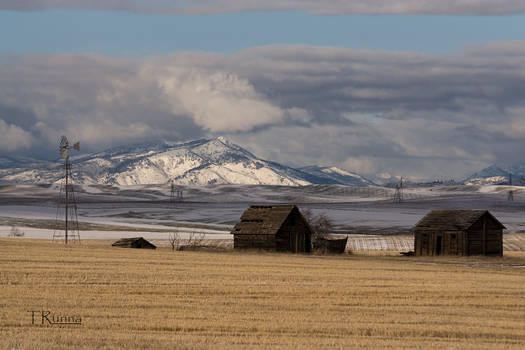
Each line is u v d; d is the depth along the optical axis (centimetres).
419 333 5178
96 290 6862
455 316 5909
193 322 5394
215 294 6838
